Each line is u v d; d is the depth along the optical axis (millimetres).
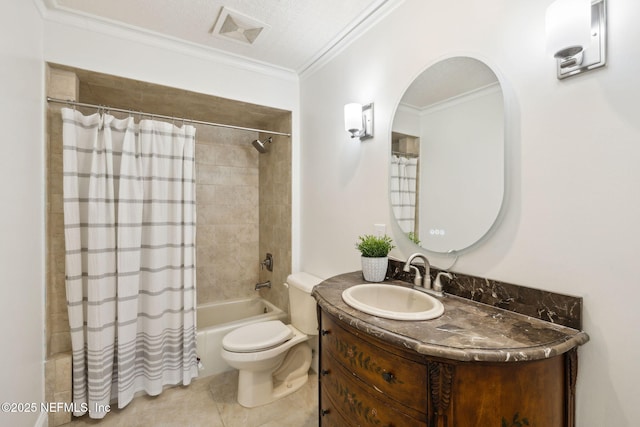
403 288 1280
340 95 1958
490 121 1095
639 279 771
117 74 1782
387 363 881
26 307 1350
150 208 1877
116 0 1541
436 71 1308
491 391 744
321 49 2027
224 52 2080
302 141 2432
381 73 1625
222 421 1662
